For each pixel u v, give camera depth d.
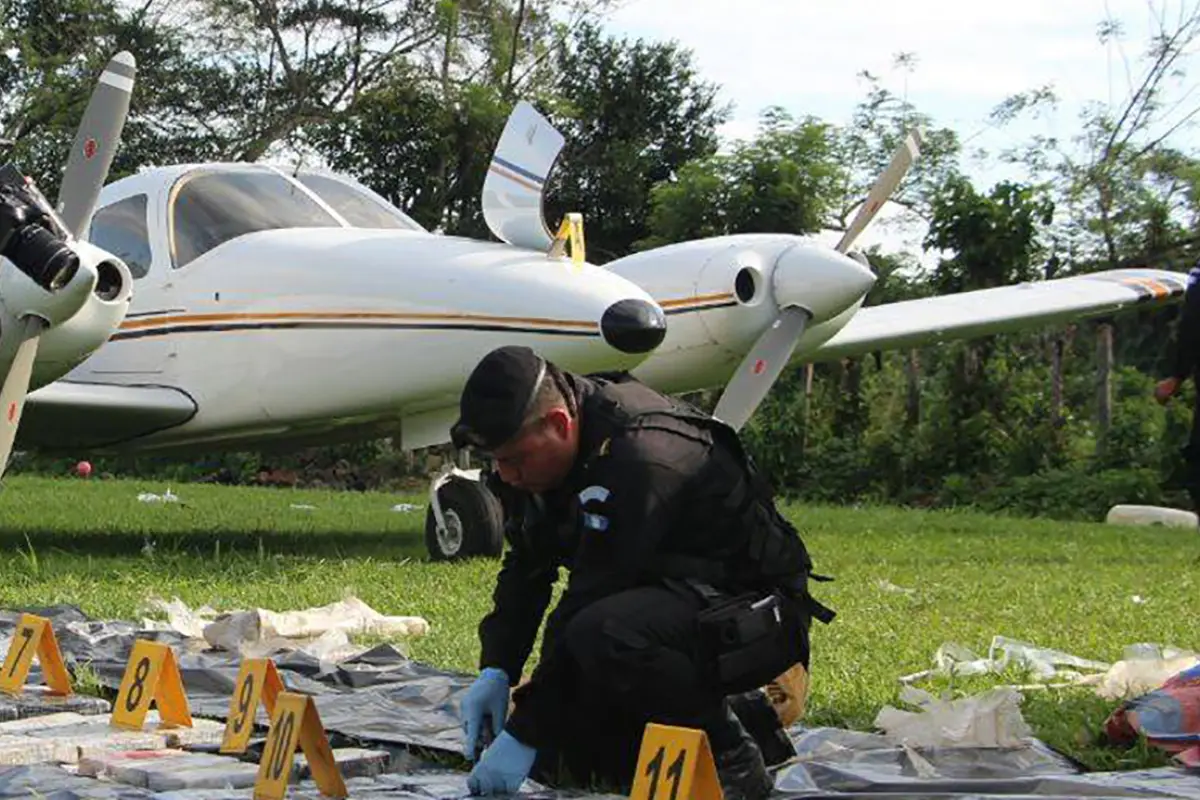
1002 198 18.48
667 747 2.80
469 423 3.02
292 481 21.67
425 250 9.48
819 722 4.48
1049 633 6.63
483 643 3.43
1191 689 4.01
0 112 29.97
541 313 8.84
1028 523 14.48
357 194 10.63
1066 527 14.02
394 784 3.45
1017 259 18.31
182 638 5.83
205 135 31.70
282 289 9.70
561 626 3.16
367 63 31.97
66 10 30.48
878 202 10.37
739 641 3.03
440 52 32.19
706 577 3.12
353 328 9.42
